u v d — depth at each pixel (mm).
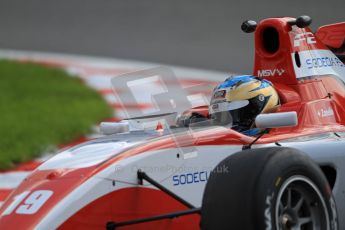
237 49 73000
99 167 17000
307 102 21688
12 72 64438
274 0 83625
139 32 81812
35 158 38750
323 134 20781
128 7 91875
